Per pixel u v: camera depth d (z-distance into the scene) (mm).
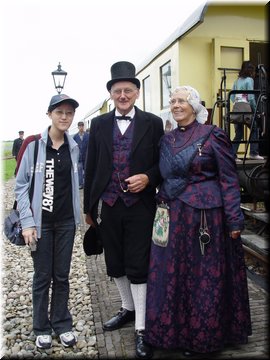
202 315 2539
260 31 5605
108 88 2898
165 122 5824
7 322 3414
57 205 2801
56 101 2686
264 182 4270
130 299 3156
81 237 6461
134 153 2805
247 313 2729
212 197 2596
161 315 2604
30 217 2695
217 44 5406
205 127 2688
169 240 2627
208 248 2576
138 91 2879
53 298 3006
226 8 5387
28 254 5703
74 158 2867
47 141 2779
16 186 2740
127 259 2854
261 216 4391
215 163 2648
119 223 2859
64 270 2930
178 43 5340
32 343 3025
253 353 2729
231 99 5520
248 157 5484
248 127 5328
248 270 4250
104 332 3109
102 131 2900
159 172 2869
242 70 5121
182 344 2621
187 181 2629
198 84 5469
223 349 2793
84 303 3744
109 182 2859
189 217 2588
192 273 2580
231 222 2545
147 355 2693
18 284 4422
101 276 4484
